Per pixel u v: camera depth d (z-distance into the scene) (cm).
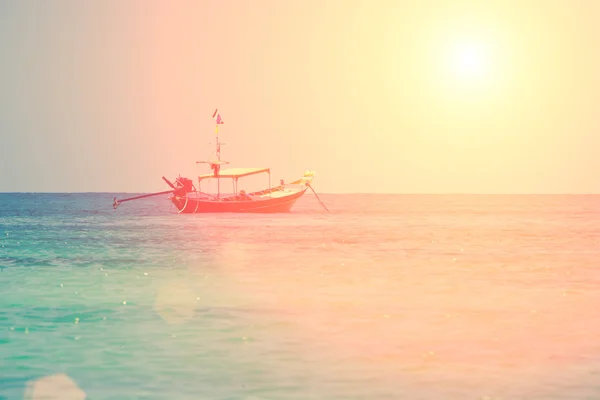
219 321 3328
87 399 2203
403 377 2398
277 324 3244
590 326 3191
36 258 6259
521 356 2655
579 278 4847
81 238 8531
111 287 4453
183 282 4656
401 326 3191
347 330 3112
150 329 3161
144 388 2302
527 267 5522
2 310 3659
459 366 2527
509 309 3622
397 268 5441
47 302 3897
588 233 9525
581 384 2316
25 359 2653
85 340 2952
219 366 2542
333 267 5503
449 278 4828
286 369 2500
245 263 5816
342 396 2211
